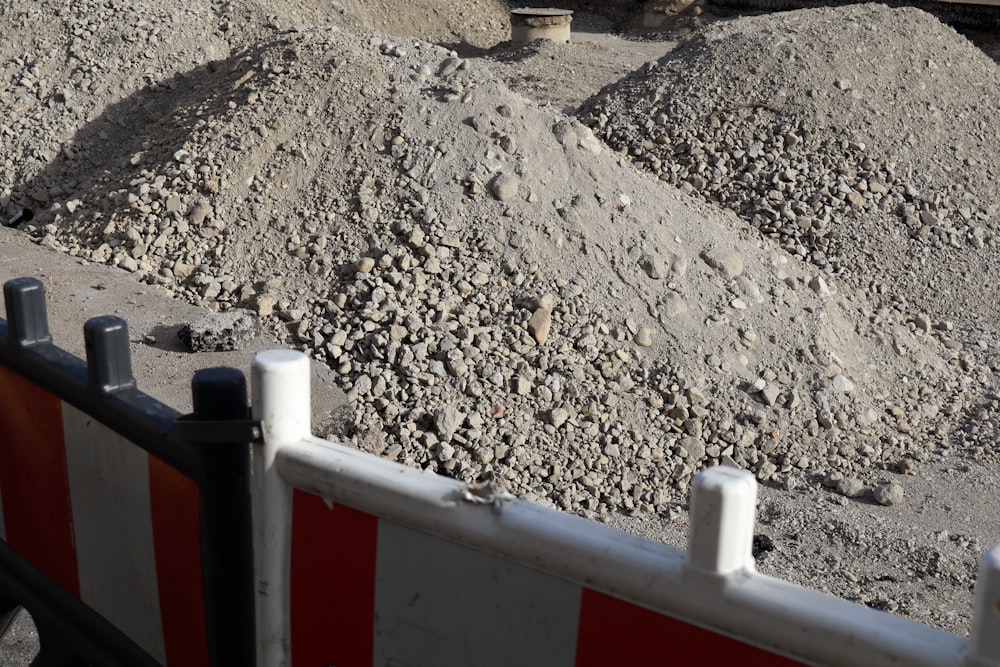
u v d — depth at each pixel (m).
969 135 8.27
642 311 5.26
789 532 4.43
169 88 8.34
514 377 4.77
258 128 6.10
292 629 1.58
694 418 4.91
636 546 1.19
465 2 16.67
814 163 7.70
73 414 1.86
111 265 5.74
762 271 5.82
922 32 9.15
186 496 1.64
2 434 2.11
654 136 7.96
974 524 4.57
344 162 5.86
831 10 9.74
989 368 6.12
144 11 8.95
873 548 4.32
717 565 1.11
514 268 5.23
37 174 7.50
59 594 2.04
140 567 1.80
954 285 7.06
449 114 6.01
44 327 1.97
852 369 5.51
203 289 5.39
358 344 4.81
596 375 4.92
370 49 6.66
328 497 1.46
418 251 5.28
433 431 4.52
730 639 1.14
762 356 5.29
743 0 16.45
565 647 1.28
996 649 0.95
